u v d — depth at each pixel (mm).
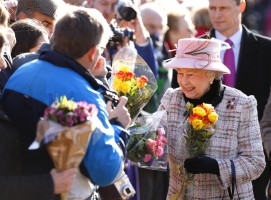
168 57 20891
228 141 11336
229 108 11406
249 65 16672
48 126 8539
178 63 11234
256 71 16641
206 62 11180
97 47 9375
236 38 16797
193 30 21516
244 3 16906
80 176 9414
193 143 11039
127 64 11984
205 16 20359
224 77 16719
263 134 14102
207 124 10922
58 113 8555
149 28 20359
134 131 11523
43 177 8914
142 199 15570
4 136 9055
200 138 11000
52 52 9297
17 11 13375
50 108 8625
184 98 11688
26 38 11922
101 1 16453
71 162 8742
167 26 21234
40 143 8570
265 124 14125
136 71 12023
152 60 17344
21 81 9242
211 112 10953
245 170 11148
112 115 9891
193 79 11273
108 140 9148
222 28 16766
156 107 17797
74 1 16438
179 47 11406
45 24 13258
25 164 9117
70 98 9078
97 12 9594
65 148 8633
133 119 11617
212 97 11469
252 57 16688
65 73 9195
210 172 11062
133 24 17031
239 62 16688
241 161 11203
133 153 11547
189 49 11250
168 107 11797
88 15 9305
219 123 11375
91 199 9844
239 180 11172
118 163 9242
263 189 16219
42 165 9109
